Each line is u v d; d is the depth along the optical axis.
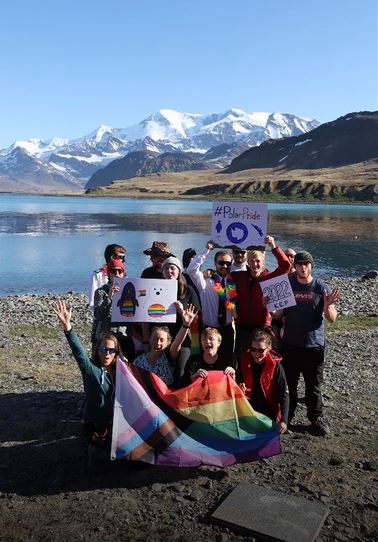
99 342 4.43
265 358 4.57
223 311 4.93
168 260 4.75
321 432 5.03
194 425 4.31
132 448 4.11
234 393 4.38
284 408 4.52
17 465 4.45
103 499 3.95
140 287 4.71
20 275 21.47
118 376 4.24
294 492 4.04
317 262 26.45
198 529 3.62
